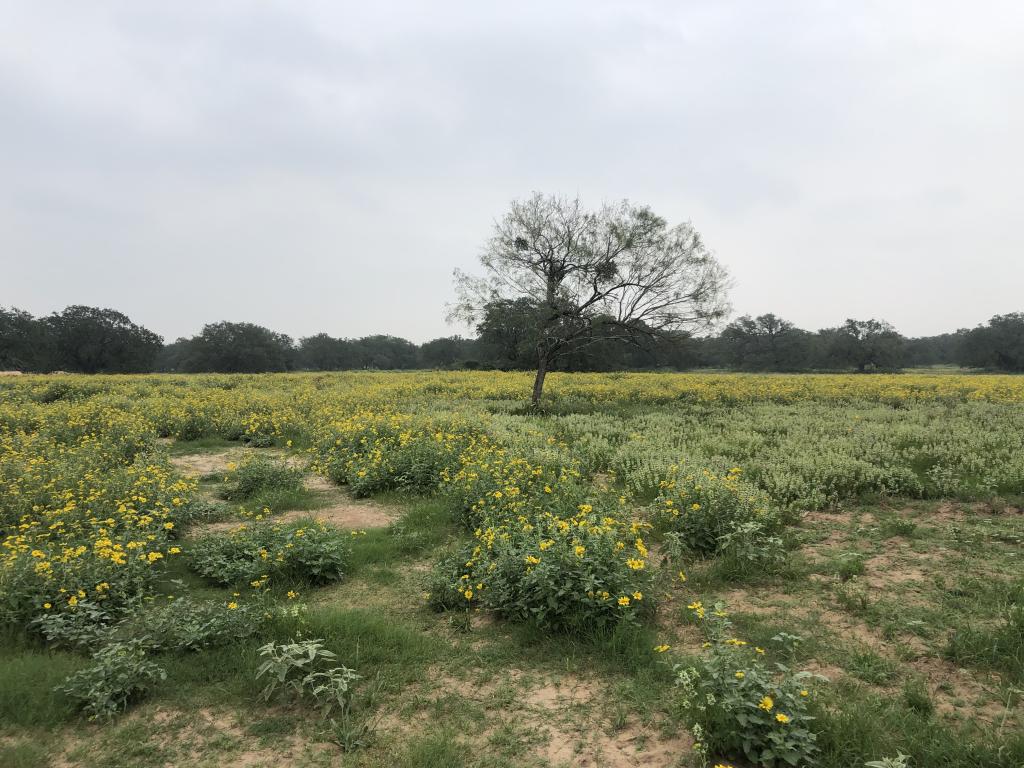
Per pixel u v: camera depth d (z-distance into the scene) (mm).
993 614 4820
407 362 132125
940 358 113500
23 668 4137
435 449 10945
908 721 3477
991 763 3086
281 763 3324
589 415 20016
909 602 5145
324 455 12055
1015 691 3688
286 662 3920
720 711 3387
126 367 83250
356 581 6156
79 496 8312
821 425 15711
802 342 100188
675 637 4723
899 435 13570
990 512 7914
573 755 3340
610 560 5098
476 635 4891
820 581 5738
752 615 5016
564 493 8172
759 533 6781
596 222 20953
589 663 4363
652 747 3395
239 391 25406
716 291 20844
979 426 14859
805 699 3570
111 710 3705
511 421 17203
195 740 3539
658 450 12086
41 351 76938
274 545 6383
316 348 121188
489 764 3271
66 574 5195
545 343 22672
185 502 8188
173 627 4598
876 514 8016
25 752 3359
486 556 5629
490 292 21719
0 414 16062
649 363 81500
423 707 3857
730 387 28828
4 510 7715
